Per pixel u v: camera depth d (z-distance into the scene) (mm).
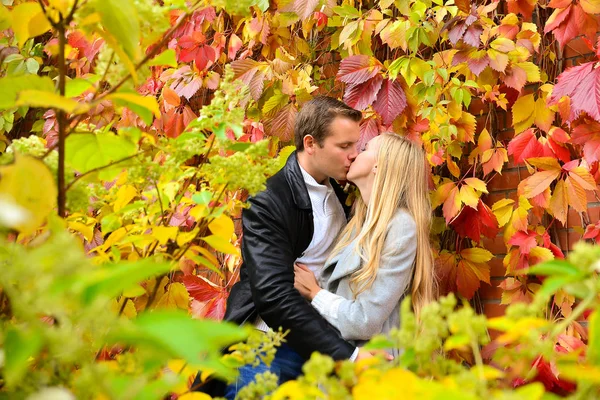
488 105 2764
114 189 1224
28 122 3844
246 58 3018
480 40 2574
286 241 2158
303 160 2363
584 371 580
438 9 2561
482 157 2629
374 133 2572
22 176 721
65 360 603
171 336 523
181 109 3221
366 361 718
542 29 2664
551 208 2436
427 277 2207
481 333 673
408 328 705
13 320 842
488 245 2738
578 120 2381
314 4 2650
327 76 3039
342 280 2189
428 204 2340
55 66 3494
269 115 2795
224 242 1038
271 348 961
